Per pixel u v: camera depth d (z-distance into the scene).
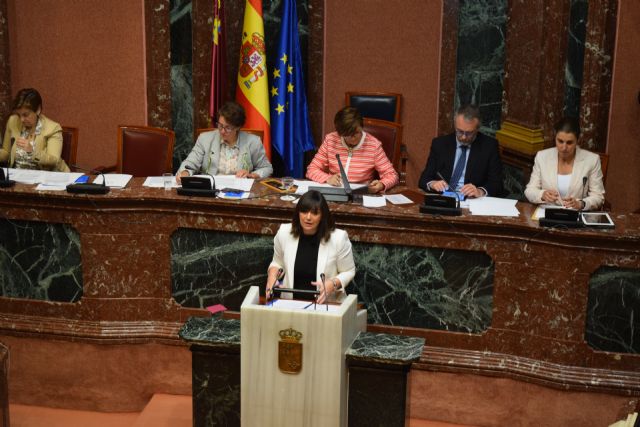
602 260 4.87
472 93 7.79
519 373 5.12
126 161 6.67
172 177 5.66
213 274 5.44
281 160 7.88
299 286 4.89
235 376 4.34
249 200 5.28
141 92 7.54
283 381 4.10
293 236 4.89
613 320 4.96
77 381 5.61
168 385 5.59
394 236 5.16
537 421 5.16
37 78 7.57
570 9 6.75
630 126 6.93
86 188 5.33
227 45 7.61
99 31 7.45
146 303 5.51
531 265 5.00
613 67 6.73
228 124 6.09
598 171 5.61
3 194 5.41
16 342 5.61
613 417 5.02
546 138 7.04
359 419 4.25
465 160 6.14
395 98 7.88
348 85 8.16
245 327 4.07
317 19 7.95
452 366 5.21
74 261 5.50
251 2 7.38
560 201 5.31
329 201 5.34
